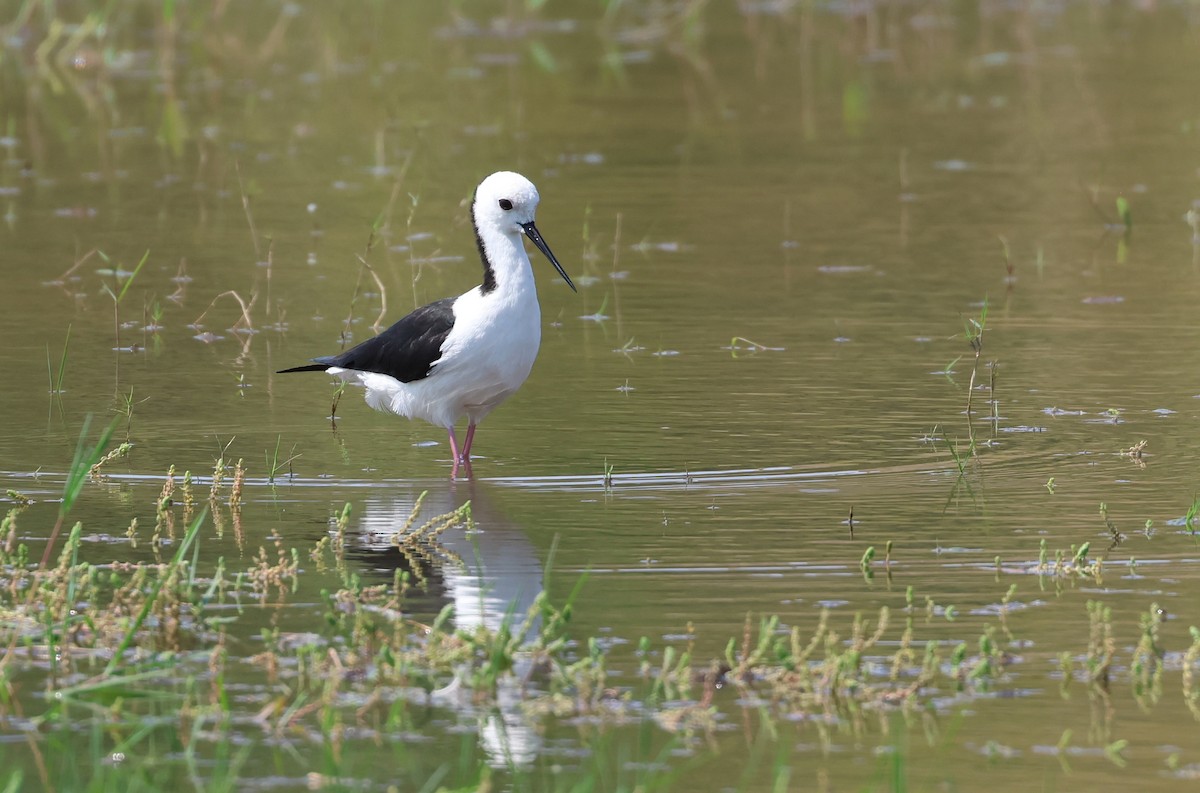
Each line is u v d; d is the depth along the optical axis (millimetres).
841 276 17438
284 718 7809
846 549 10125
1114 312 15969
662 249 18625
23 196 20750
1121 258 18016
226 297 16656
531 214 11812
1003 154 23016
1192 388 13609
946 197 20734
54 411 13102
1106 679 8234
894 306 16297
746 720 7863
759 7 35812
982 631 8852
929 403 13336
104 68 28641
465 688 8164
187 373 14258
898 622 8977
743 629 8875
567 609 8438
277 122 25156
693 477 11586
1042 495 11133
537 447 12344
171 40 29438
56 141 23953
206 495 11234
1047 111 25688
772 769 7375
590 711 7934
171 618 8859
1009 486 11328
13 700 8055
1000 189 21125
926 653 8312
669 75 28969
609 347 15102
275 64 29641
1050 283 17031
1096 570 9703
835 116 25578
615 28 33438
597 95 27250
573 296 16875
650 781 7262
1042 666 8406
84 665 8445
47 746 7594
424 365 11797
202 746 7582
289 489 11391
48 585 9117
